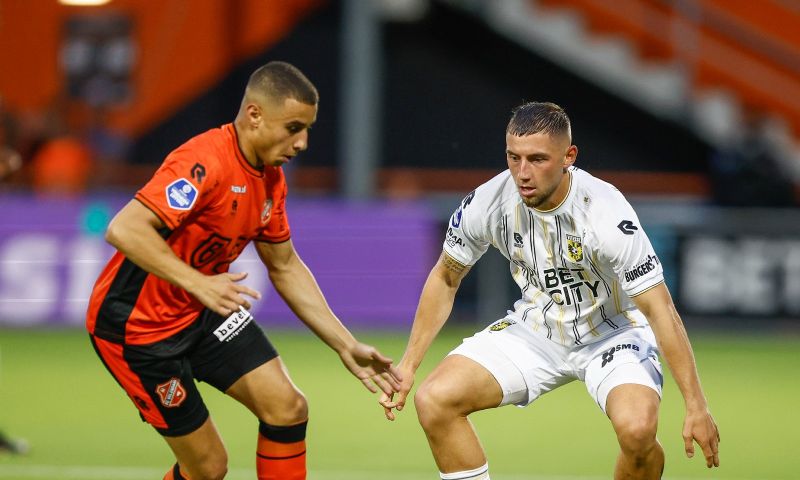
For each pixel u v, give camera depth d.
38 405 30.38
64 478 22.11
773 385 35.22
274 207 17.22
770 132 59.69
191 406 16.94
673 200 55.59
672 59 59.97
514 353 18.05
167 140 60.31
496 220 17.84
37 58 59.41
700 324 44.75
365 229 45.19
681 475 23.39
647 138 61.16
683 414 30.55
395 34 61.47
